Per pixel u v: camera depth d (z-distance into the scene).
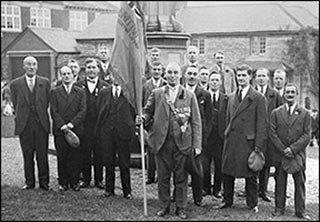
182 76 9.07
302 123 7.49
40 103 8.74
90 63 9.13
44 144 8.88
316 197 9.60
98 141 9.07
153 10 11.72
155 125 7.32
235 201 8.51
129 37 7.84
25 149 8.88
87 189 9.15
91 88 9.13
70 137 8.59
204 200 8.50
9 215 7.39
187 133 7.30
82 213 7.50
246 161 7.63
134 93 7.75
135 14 7.91
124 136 8.20
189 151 7.30
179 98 7.36
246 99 7.63
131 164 10.77
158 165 7.39
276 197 7.78
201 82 8.91
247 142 7.63
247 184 7.80
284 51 21.50
